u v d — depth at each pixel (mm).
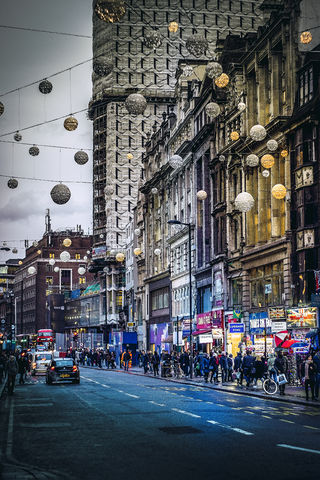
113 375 54094
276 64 43188
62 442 15133
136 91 119750
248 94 47781
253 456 12656
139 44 119625
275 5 58625
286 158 40562
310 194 38031
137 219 93875
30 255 182125
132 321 95188
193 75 69750
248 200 26016
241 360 38938
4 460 12852
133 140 123375
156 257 81938
